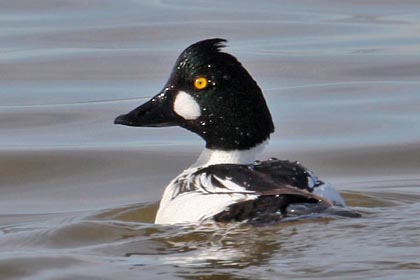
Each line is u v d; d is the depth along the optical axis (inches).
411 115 680.4
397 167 596.1
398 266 376.2
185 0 1027.9
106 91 748.6
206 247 410.3
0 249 450.3
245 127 467.2
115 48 853.8
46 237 461.4
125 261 415.5
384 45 848.3
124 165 606.2
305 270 378.0
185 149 631.8
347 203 507.8
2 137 655.8
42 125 678.5
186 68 472.7
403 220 419.2
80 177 592.1
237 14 963.3
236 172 435.2
